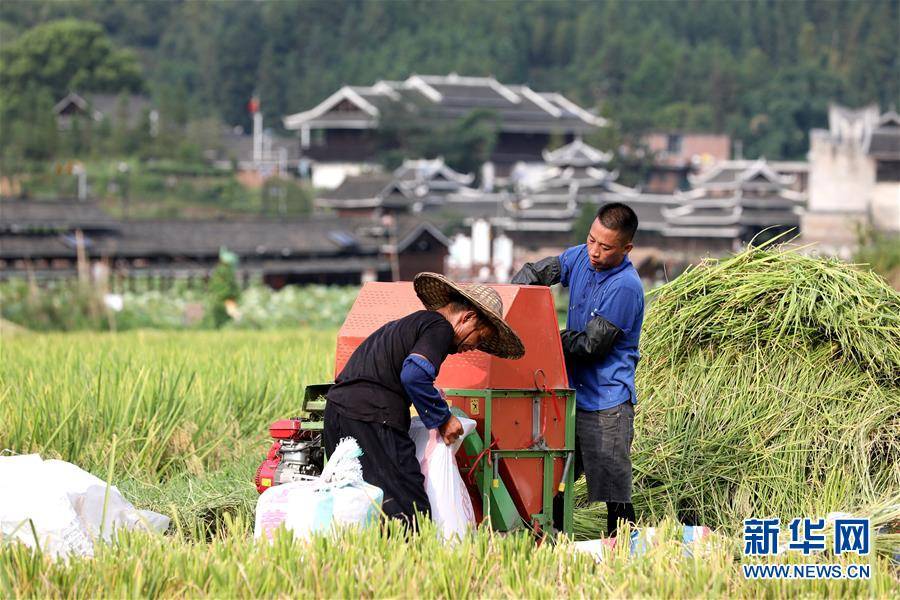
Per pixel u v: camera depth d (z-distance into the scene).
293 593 8.79
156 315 63.03
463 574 9.09
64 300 57.53
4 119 199.75
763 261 14.04
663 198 166.38
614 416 11.75
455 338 10.73
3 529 10.19
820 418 13.04
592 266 11.78
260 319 65.38
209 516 13.16
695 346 14.06
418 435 10.86
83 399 16.12
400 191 149.62
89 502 10.84
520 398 11.26
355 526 9.81
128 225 106.62
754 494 12.96
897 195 124.69
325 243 116.50
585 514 13.28
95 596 8.81
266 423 17.31
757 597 9.33
